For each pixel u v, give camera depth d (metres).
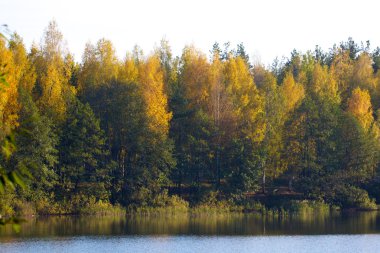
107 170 73.94
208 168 82.00
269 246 51.41
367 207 83.38
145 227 61.59
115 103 79.38
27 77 76.19
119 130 78.88
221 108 85.88
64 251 47.12
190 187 81.88
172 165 77.81
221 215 74.75
